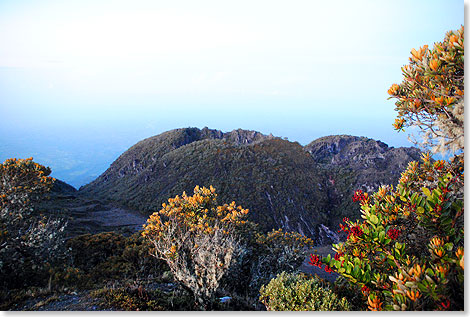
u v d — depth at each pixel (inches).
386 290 96.3
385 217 118.7
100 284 210.7
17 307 161.2
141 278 229.3
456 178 108.2
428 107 115.1
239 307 193.3
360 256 110.3
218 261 182.7
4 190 275.0
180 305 168.9
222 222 232.7
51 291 183.8
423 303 84.4
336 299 133.4
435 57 111.0
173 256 190.1
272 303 148.3
